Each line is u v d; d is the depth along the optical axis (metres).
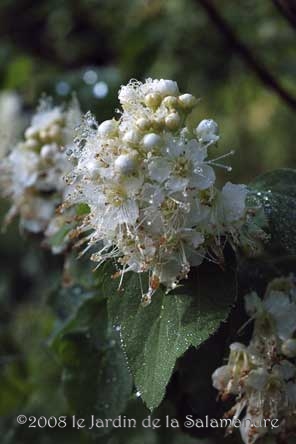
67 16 0.49
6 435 0.34
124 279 0.21
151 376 0.21
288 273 0.24
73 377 0.26
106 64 0.50
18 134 0.35
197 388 0.24
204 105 0.47
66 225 0.26
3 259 0.51
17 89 0.44
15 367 0.36
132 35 0.42
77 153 0.22
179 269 0.21
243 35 0.42
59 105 0.35
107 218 0.21
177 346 0.21
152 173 0.20
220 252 0.21
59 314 0.29
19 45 0.49
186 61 0.43
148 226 0.20
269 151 0.51
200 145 0.21
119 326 0.21
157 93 0.21
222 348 0.23
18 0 0.50
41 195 0.28
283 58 0.42
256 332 0.22
